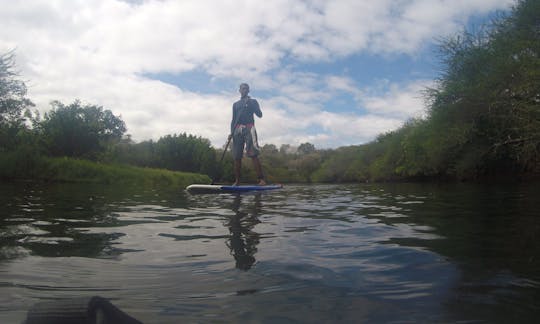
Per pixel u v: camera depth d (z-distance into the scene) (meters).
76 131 17.61
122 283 1.40
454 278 1.45
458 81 12.88
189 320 1.06
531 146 11.15
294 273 1.53
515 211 3.72
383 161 24.50
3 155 13.02
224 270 1.58
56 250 1.94
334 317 1.08
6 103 13.59
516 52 10.64
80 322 0.81
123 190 8.16
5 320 1.04
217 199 5.43
